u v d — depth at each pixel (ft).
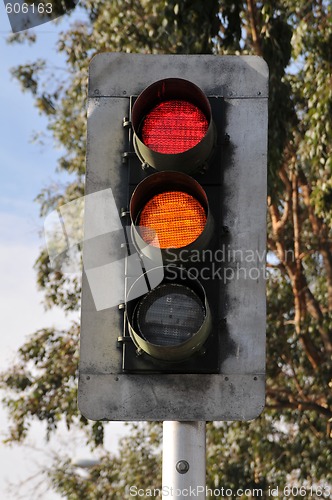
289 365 80.64
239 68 19.66
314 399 76.69
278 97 57.11
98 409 17.88
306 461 74.64
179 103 18.70
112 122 19.43
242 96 19.43
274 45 57.57
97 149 19.24
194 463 17.65
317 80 60.85
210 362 17.76
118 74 19.72
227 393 17.80
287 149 74.43
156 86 18.51
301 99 72.84
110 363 18.06
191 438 17.72
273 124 56.75
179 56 19.81
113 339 18.16
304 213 82.12
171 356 17.44
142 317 17.53
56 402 76.13
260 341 17.95
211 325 17.72
